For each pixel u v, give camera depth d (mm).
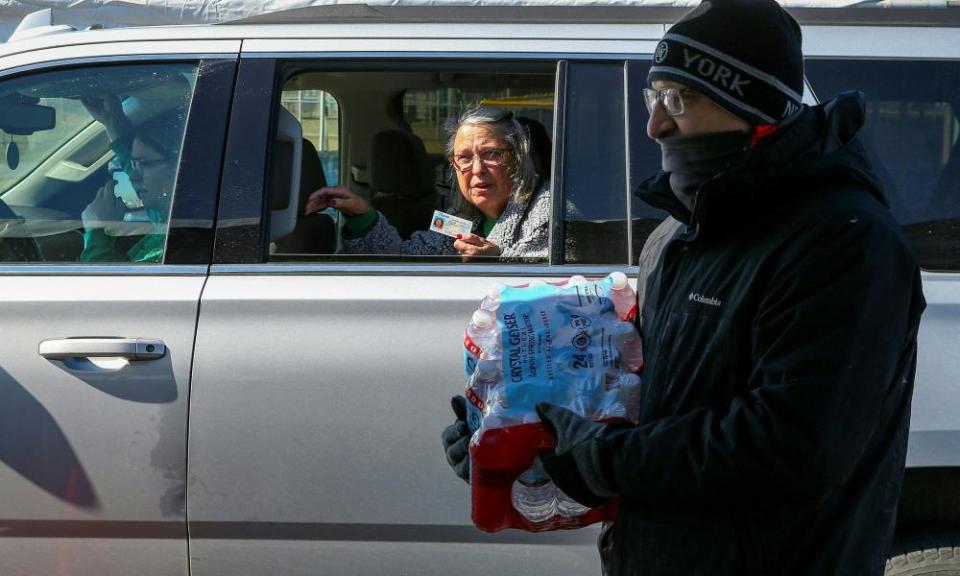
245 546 2451
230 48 2609
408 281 2463
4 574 2502
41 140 2652
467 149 2807
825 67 2529
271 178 2541
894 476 1487
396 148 3201
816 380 1313
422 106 3227
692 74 1434
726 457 1352
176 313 2439
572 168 2523
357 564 2453
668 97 1472
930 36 2555
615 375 1588
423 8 2729
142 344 2412
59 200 2621
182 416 2414
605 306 1676
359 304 2428
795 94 1451
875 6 2654
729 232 1478
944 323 2371
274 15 2744
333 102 3256
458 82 3041
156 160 2588
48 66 2637
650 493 1419
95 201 2607
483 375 1603
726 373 1429
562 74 2559
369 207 2834
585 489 1490
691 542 1464
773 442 1321
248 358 2410
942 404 2346
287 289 2447
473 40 2594
